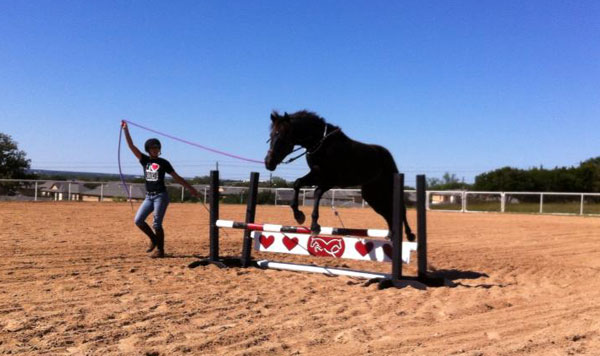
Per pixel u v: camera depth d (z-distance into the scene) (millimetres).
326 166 7246
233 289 6539
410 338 4461
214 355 3914
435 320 5203
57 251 9156
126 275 7207
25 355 3805
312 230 7008
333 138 7289
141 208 8945
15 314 4902
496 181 46938
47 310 5098
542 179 46094
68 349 3969
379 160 7914
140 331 4469
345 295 6418
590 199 30031
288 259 9695
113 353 3885
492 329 4840
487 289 7043
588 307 5855
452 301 6195
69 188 31031
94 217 17406
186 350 4012
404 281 7094
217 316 5090
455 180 51281
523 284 7637
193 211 23359
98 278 6895
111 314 4988
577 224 20891
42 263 7867
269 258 9703
